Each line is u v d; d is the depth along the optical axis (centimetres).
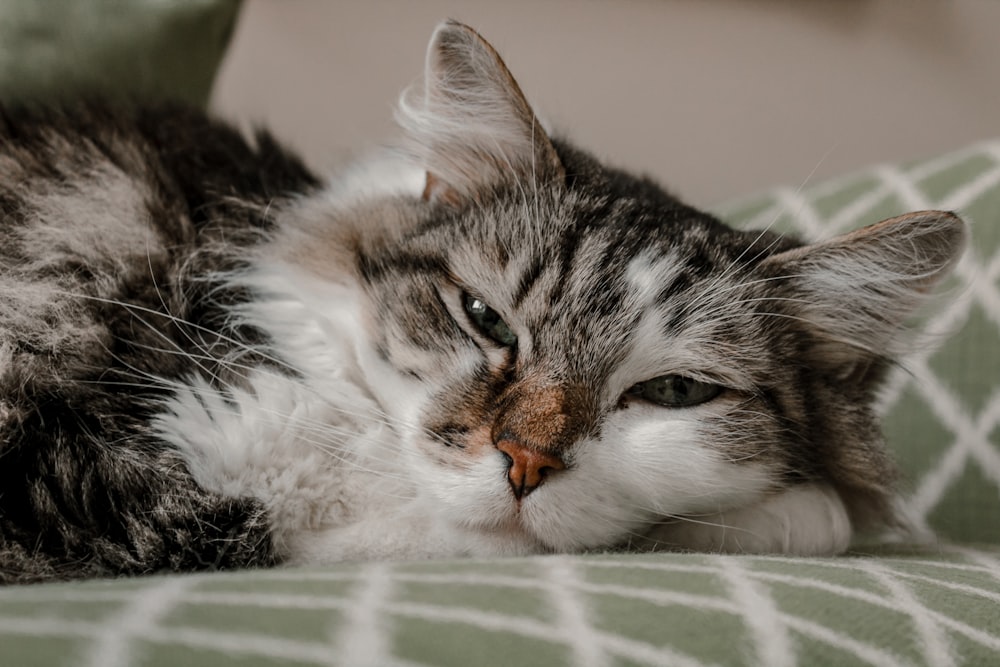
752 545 32
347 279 33
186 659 21
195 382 31
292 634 22
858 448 34
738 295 32
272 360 32
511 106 33
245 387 31
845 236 32
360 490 31
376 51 50
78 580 28
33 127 35
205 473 30
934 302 34
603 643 23
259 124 45
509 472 30
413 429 31
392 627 23
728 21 51
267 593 24
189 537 29
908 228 32
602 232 32
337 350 32
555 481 30
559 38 51
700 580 26
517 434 29
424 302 31
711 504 32
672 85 52
